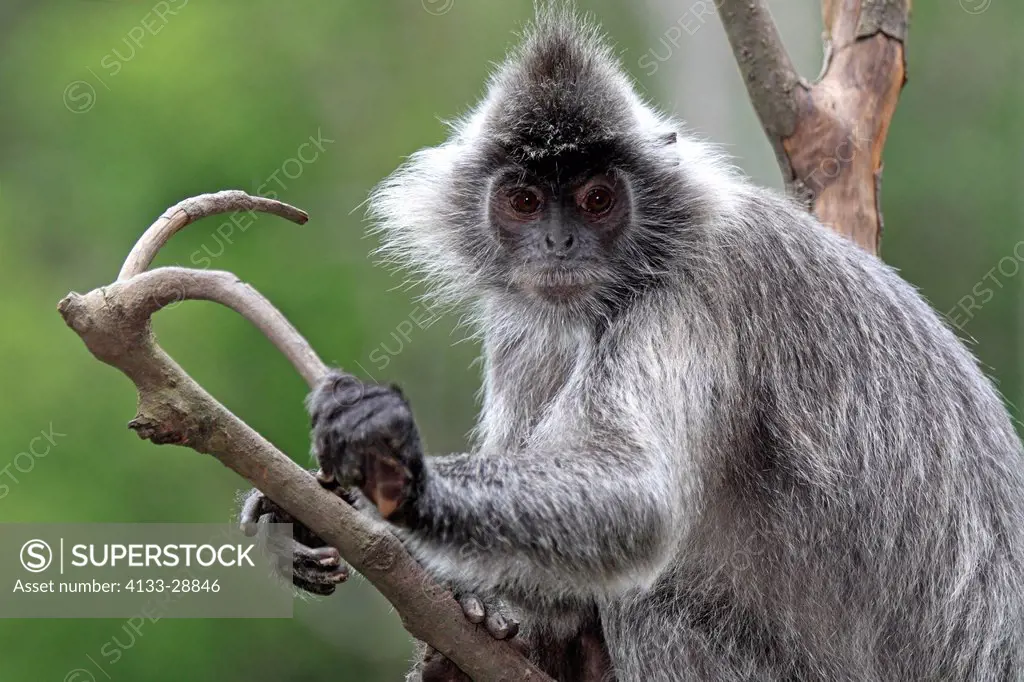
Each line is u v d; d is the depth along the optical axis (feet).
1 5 95.20
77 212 86.12
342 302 84.12
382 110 100.07
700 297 34.27
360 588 87.20
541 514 30.53
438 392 94.02
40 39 94.02
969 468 34.83
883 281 36.45
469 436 41.65
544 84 35.94
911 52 111.34
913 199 107.76
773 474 34.58
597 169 35.81
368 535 27.35
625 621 35.04
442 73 102.32
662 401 32.83
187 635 73.97
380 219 42.14
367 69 100.53
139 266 24.86
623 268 35.94
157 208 85.05
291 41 95.20
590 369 34.32
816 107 43.75
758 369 34.37
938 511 34.27
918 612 34.22
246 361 78.23
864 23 44.65
